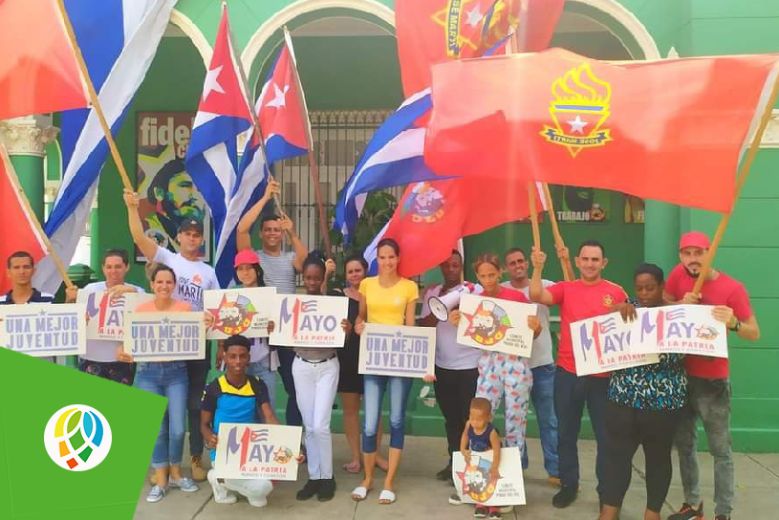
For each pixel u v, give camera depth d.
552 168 4.14
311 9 6.64
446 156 4.30
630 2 6.49
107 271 5.23
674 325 4.14
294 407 5.81
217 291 5.21
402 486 5.50
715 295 4.39
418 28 5.92
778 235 6.16
